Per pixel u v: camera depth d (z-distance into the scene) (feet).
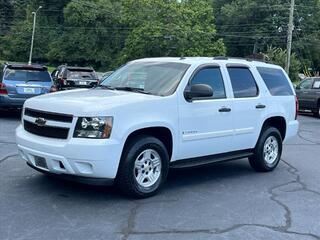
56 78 67.36
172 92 21.71
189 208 19.62
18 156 27.86
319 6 281.13
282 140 28.96
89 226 16.94
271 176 26.48
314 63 281.74
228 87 24.66
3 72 45.14
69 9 276.00
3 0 312.91
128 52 217.56
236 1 292.40
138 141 20.16
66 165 18.84
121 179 19.85
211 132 23.38
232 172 27.12
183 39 205.57
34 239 15.53
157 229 16.97
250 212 19.48
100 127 18.80
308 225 18.17
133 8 216.54
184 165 22.45
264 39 274.57
